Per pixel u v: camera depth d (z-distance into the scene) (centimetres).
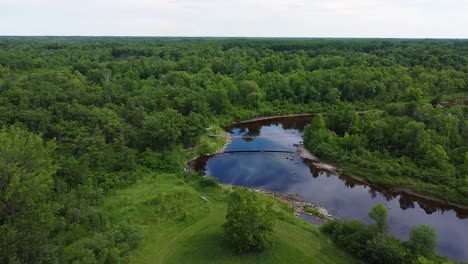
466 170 7081
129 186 6588
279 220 5462
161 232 5156
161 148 8300
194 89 12356
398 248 4388
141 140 8112
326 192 7106
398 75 14675
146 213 5553
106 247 4338
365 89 13412
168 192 6094
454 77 14925
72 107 8650
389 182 7244
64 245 4375
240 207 4644
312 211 6241
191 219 5453
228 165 8406
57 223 4616
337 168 8069
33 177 4475
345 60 18300
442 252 5284
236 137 10294
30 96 9194
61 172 5975
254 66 17088
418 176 7188
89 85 12331
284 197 6850
